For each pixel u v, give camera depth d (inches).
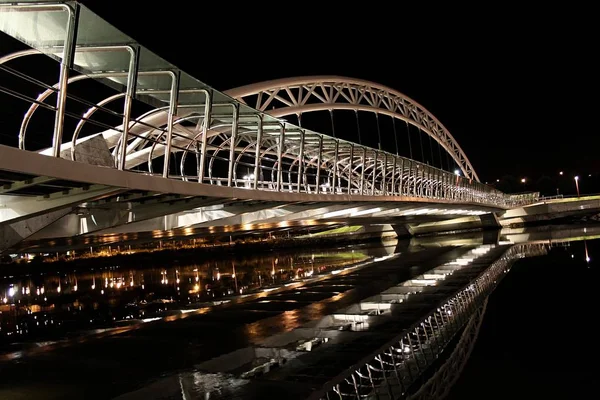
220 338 723.4
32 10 403.2
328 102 1654.8
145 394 497.4
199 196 571.5
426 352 621.6
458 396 481.1
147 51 499.2
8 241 521.7
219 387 510.0
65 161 373.4
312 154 1314.0
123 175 439.8
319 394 482.3
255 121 775.7
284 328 767.7
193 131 1015.6
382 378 532.4
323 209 1119.0
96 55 523.8
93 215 681.0
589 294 943.7
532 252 1750.7
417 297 1005.8
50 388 518.0
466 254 1852.9
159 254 1904.5
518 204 3710.6
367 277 1364.4
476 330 722.2
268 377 538.9
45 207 456.8
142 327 822.5
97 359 626.5
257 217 998.4
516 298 944.9
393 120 2235.5
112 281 1541.6
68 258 1643.7
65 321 939.3
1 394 502.9
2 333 842.2
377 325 764.0
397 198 1298.0
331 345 657.0
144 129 956.0
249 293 1184.2
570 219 3919.8
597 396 470.9
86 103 412.8
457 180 2335.1
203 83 576.7
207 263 2023.9
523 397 474.0
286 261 2089.1
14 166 326.0
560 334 681.0
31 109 519.2
